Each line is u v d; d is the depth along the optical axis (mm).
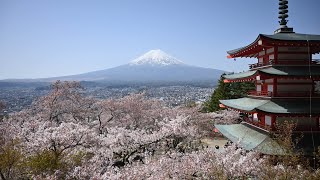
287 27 26438
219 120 49125
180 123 33031
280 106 22891
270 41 22812
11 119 39094
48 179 17719
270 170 17219
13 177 21672
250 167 18500
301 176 16859
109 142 27875
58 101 46250
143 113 46531
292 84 23734
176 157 22531
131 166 23453
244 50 27125
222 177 17406
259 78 22266
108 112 46844
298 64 23984
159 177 18859
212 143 44156
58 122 46031
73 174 18922
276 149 20125
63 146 23312
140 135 30141
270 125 23594
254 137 24219
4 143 23438
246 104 26828
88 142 24469
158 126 43938
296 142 20766
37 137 23734
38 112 46312
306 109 22234
